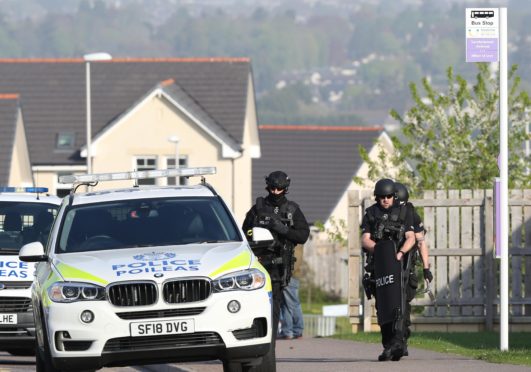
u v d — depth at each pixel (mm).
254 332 39844
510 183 86375
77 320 39156
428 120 91812
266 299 40094
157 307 39000
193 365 48188
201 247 41406
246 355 39656
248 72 176250
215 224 43156
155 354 39062
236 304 39438
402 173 88500
